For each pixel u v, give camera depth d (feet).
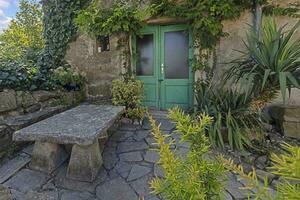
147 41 15.99
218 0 12.85
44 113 12.12
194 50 14.42
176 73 15.55
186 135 3.08
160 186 2.99
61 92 15.11
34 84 13.17
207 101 11.80
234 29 13.53
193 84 14.76
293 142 10.28
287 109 11.02
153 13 14.30
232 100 10.82
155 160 9.07
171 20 14.49
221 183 3.24
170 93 15.80
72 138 7.13
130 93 13.52
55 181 7.68
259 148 9.56
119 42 16.21
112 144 10.55
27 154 9.43
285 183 2.22
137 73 16.51
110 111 11.11
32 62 17.56
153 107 16.31
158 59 15.84
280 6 12.70
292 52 8.88
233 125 10.05
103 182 7.71
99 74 17.31
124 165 8.77
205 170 2.99
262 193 2.48
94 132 7.55
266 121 11.65
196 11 13.32
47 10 18.57
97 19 15.02
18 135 7.52
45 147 8.27
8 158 9.11
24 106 12.02
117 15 14.48
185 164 3.01
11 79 11.46
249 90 9.52
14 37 33.76
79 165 7.82
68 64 18.13
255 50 9.62
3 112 10.81
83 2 17.06
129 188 7.41
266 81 9.21
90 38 17.24
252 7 13.05
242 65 10.34
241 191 6.86
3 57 14.85
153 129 3.40
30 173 8.04
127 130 12.23
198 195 2.66
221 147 9.69
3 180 7.60
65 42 18.02
